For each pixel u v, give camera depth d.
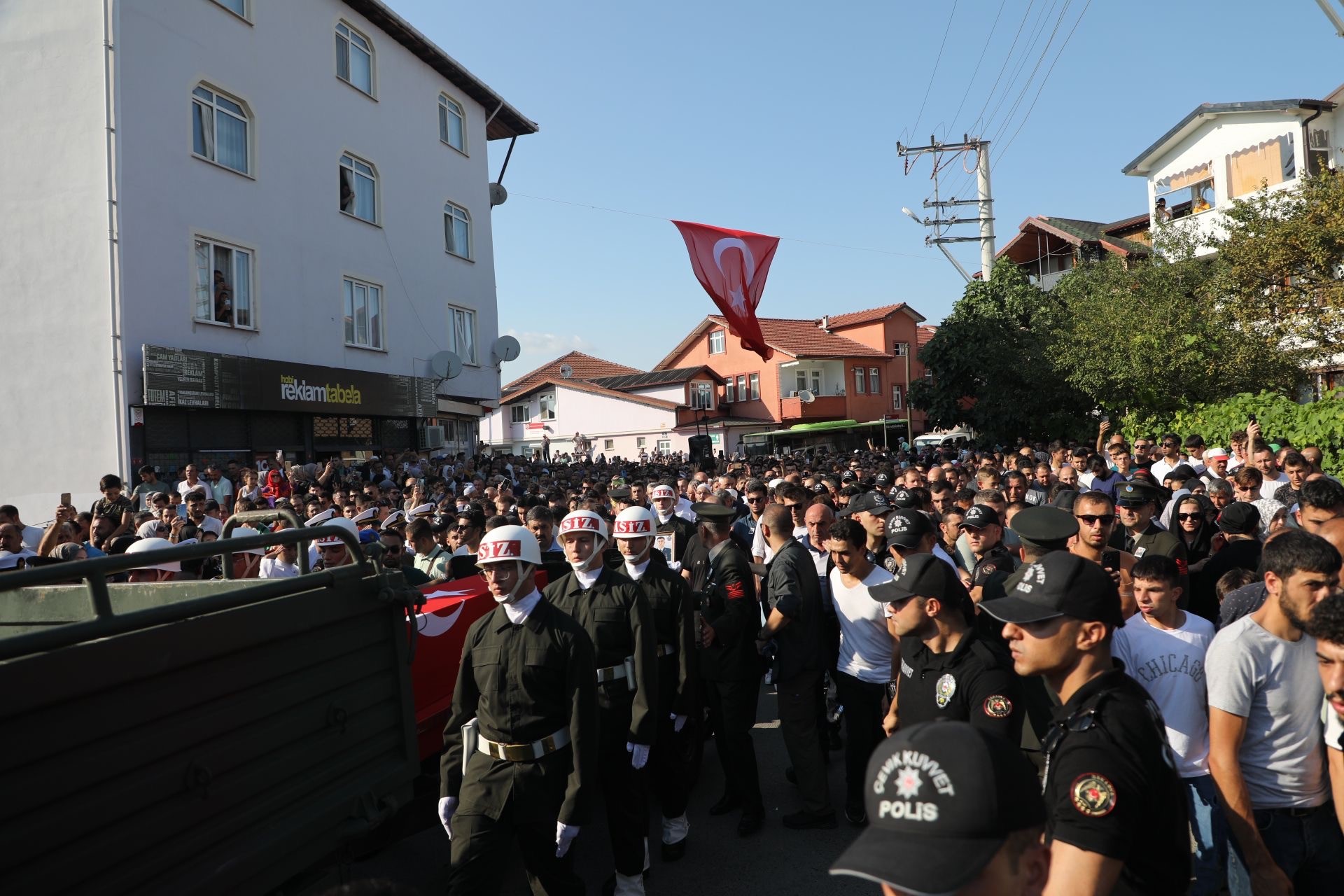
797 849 5.20
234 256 17.88
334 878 3.32
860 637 5.33
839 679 5.46
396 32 23.03
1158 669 3.80
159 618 2.57
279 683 3.07
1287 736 3.21
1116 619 2.46
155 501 11.01
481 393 26.88
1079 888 2.14
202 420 16.97
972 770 1.50
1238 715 3.17
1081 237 36.78
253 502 11.20
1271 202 24.78
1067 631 2.44
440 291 24.91
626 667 4.66
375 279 22.11
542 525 7.07
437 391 24.33
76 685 2.33
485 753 4.00
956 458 22.22
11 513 9.40
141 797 2.50
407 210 23.58
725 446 51.50
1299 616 3.05
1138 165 33.00
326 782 3.24
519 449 55.16
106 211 15.16
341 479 17.27
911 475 10.64
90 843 2.36
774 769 6.60
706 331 56.56
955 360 31.00
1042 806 1.61
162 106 16.17
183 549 2.76
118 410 15.06
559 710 3.97
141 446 15.56
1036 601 2.45
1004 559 5.66
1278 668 3.18
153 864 2.53
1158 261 23.92
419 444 24.00
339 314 20.77
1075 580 2.45
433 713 5.02
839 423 43.66
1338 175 20.17
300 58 19.81
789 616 5.34
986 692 3.57
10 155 15.45
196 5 17.02
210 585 4.04
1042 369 27.52
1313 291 19.59
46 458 15.21
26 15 15.49
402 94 23.56
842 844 5.25
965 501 8.09
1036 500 10.20
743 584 5.57
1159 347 20.95
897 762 1.56
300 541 3.31
